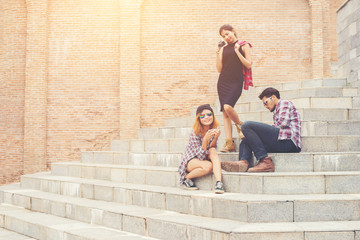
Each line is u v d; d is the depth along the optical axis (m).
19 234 5.60
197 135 5.07
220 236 3.62
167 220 4.21
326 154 4.97
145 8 11.19
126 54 10.96
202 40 11.09
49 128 10.98
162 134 8.08
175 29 11.12
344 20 8.88
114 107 11.01
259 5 11.15
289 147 4.92
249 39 11.07
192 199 4.54
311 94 7.89
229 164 4.84
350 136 5.50
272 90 5.14
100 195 5.91
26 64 10.92
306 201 4.01
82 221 5.38
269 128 4.88
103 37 11.12
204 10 11.13
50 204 6.02
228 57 5.60
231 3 11.12
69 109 11.01
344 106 7.15
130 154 6.97
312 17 11.04
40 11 11.00
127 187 5.51
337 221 4.00
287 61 11.05
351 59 8.47
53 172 7.96
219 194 4.52
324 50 11.27
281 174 4.46
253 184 4.51
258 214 3.95
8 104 11.01
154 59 11.09
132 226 4.61
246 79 5.63
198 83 11.02
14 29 11.12
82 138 10.96
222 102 5.56
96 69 11.08
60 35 11.14
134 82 10.91
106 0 11.20
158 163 6.45
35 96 10.89
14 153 10.92
